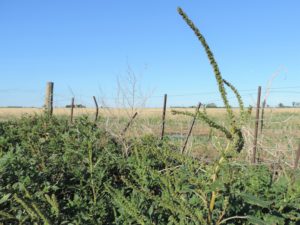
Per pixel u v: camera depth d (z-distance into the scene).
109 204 4.68
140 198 4.35
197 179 3.15
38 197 4.24
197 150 8.54
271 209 4.43
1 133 9.46
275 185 4.83
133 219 3.91
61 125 9.96
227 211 3.51
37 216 3.30
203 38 2.57
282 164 7.23
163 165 6.14
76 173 5.44
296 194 4.56
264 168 5.67
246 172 5.70
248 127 7.71
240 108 2.85
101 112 11.33
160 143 8.26
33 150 6.79
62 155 6.79
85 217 4.30
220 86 2.71
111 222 4.51
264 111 8.94
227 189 3.07
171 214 4.00
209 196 3.68
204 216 3.52
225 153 2.90
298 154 7.07
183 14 2.51
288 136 7.61
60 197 5.36
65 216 4.20
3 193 4.20
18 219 3.88
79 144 7.26
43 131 9.59
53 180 5.60
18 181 4.65
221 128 2.84
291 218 4.30
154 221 3.96
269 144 7.98
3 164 4.83
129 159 6.76
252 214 3.85
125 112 9.77
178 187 3.74
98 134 8.38
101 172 5.21
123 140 8.79
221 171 3.08
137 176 5.85
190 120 10.50
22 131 9.02
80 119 9.04
